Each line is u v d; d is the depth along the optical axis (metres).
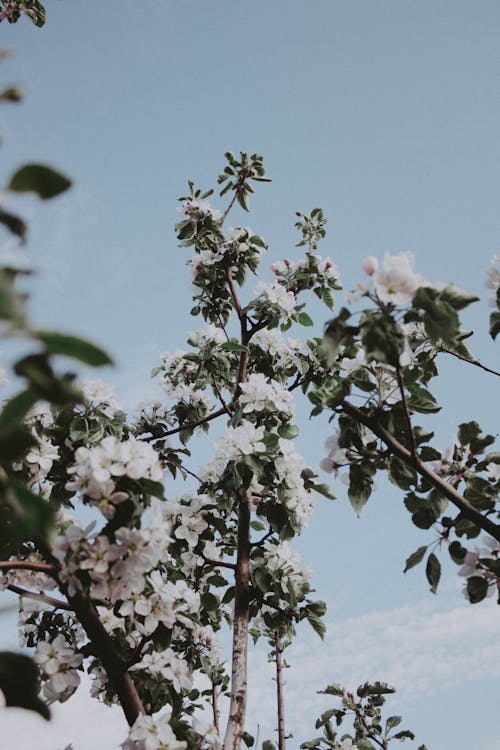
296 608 3.66
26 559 3.01
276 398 3.89
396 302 2.27
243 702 3.18
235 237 4.79
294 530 3.57
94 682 3.36
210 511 3.83
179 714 3.14
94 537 2.36
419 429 2.90
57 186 1.08
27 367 0.97
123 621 3.01
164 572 3.69
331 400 2.86
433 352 3.58
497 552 2.69
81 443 3.25
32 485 2.97
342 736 4.99
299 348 4.43
